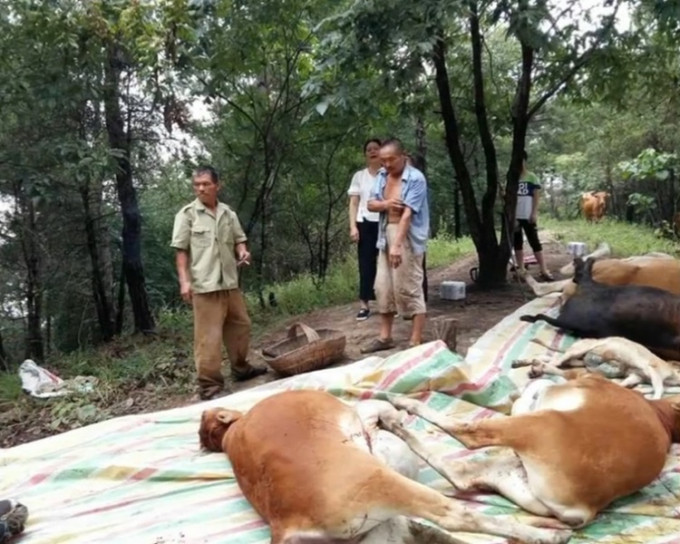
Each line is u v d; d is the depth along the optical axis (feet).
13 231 28.68
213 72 25.08
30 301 29.73
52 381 20.20
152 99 25.75
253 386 17.61
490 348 16.43
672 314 15.01
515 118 26.07
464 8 18.01
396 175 17.24
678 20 19.85
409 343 18.76
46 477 11.32
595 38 25.27
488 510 8.71
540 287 21.16
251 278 29.25
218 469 10.64
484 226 26.96
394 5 18.40
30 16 21.40
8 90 22.66
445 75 25.63
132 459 11.49
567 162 68.44
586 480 8.25
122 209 26.66
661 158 36.11
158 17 21.50
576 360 14.70
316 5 24.62
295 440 7.74
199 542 8.54
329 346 17.56
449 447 10.81
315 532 6.97
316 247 36.35
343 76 20.51
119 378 20.51
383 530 7.30
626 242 39.75
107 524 9.42
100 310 29.99
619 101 27.86
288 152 28.30
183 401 18.01
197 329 16.98
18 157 24.04
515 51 36.32
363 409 9.55
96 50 23.70
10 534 9.39
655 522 8.57
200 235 16.63
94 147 23.67
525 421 8.64
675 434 9.71
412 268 17.15
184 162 28.30
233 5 23.53
